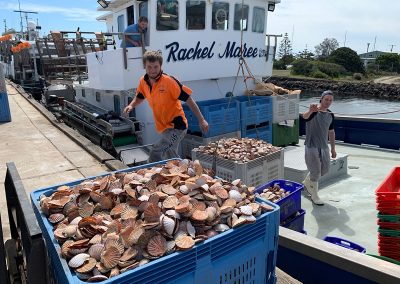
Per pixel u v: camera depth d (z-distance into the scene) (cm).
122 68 660
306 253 292
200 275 164
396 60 6825
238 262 180
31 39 2130
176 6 673
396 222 296
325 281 285
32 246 175
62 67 1280
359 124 774
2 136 803
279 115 760
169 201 183
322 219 451
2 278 228
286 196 370
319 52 7919
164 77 386
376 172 605
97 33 667
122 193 203
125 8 779
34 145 721
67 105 1021
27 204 207
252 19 801
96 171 559
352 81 4975
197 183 201
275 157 475
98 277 142
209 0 703
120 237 163
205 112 635
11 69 2305
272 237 197
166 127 414
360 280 261
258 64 851
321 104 477
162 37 675
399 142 722
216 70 763
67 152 666
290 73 6106
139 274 145
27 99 1422
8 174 290
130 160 636
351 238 404
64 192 212
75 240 169
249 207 188
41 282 179
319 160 479
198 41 720
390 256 303
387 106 3397
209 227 175
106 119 739
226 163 440
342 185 554
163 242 159
